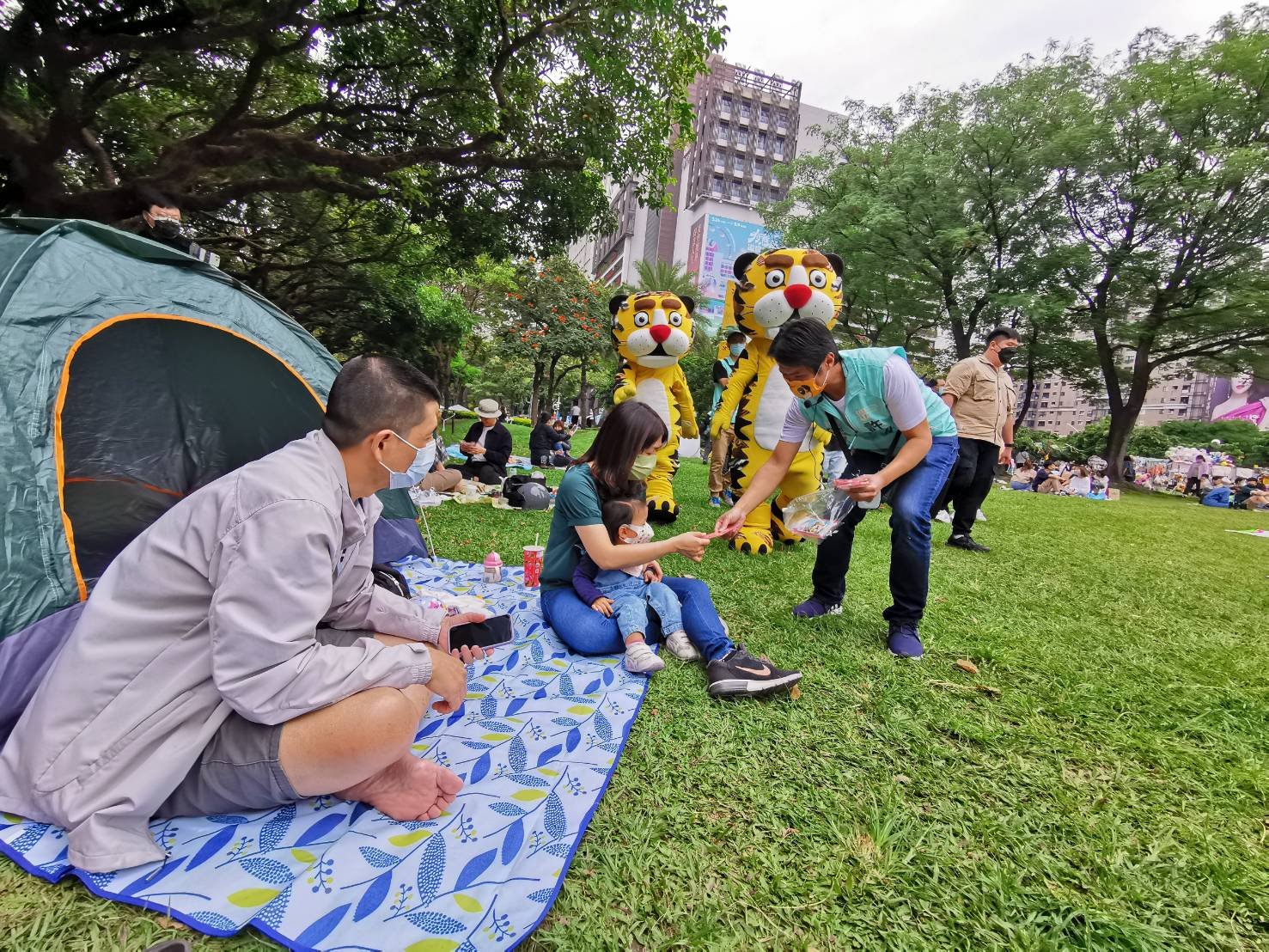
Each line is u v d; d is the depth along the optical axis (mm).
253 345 2943
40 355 1979
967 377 5008
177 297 2633
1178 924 1335
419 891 1308
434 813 1545
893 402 2584
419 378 1528
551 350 19312
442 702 2090
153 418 2861
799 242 19875
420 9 5914
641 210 65000
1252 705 2357
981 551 5125
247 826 1483
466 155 7715
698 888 1375
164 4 5090
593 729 1963
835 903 1353
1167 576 4629
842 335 23188
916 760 1908
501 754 1815
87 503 2594
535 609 3043
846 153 19312
